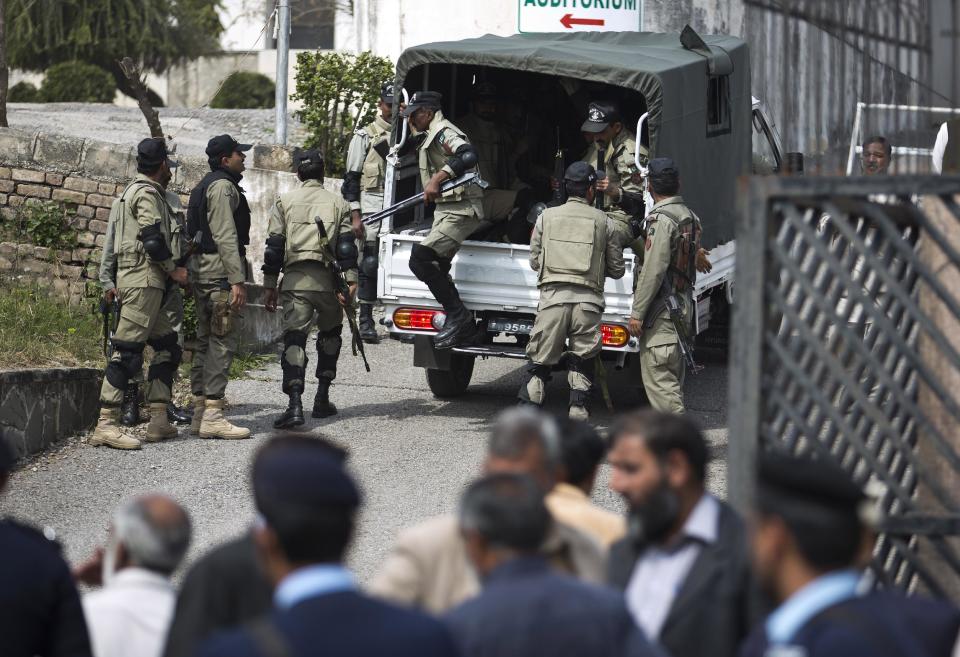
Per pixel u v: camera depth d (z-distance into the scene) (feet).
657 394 56.90
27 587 22.79
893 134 26.89
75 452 58.39
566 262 59.00
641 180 62.54
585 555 23.89
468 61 63.52
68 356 67.77
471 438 61.72
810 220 26.25
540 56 62.18
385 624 17.02
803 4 26.84
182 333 71.26
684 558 23.11
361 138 80.07
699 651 22.25
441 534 23.67
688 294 57.47
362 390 72.49
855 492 18.11
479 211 62.34
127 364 59.00
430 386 69.62
